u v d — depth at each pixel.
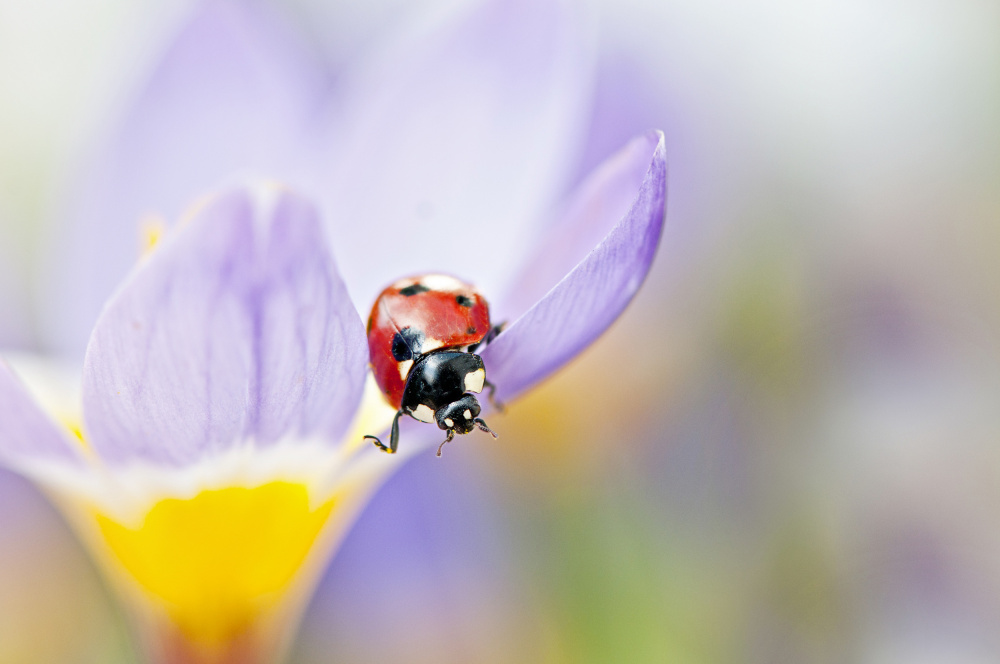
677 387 0.15
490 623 0.15
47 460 0.12
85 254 0.14
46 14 0.18
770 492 0.15
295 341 0.11
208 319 0.11
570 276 0.11
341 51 0.17
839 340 0.15
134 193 0.14
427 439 0.13
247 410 0.11
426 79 0.14
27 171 0.17
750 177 0.16
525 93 0.14
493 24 0.14
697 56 0.16
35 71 0.18
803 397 0.15
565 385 0.15
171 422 0.11
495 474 0.15
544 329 0.11
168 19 0.14
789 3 0.17
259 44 0.14
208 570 0.12
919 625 0.14
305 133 0.14
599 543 0.15
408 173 0.14
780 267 0.16
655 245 0.12
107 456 0.12
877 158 0.16
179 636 0.12
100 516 0.12
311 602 0.15
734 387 0.15
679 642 0.15
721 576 0.15
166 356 0.11
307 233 0.11
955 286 0.15
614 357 0.15
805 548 0.15
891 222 0.16
